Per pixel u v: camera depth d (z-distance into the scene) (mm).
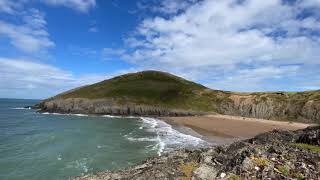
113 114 118688
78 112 122188
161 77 163875
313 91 105000
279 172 15414
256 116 110438
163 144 44844
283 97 110500
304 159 16562
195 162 19453
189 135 56312
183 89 143000
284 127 72875
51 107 127250
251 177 15445
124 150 39906
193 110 121688
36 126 73250
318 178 14680
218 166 17969
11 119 93188
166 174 17500
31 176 27250
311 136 21188
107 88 141000
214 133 59812
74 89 144375
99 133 59531
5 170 29250
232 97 124812
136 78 160875
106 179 21250
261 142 26547
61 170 29391
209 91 139000
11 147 42469
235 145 23078
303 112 96062
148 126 75000
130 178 18516
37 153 38000
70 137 53156
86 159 34281
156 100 129875
